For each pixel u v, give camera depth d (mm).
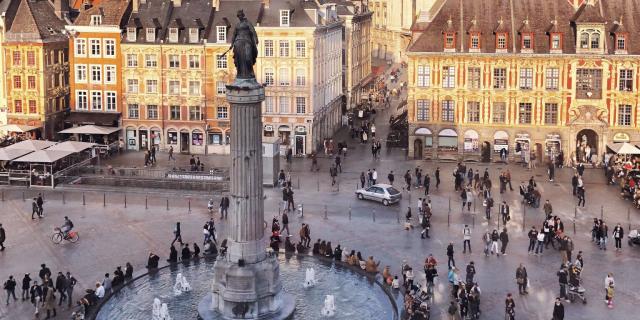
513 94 106812
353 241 74250
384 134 130000
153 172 98062
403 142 119875
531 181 87438
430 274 61500
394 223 80312
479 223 80188
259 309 54438
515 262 68625
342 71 144625
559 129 106500
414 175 101000
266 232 76562
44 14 121812
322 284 61031
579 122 105500
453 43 107312
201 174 95688
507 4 108812
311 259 66000
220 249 63031
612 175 95688
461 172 96188
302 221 80812
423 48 108125
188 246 68938
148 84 115375
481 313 57562
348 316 55312
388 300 57625
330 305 55500
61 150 96375
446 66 107938
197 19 113875
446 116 109188
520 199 89375
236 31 53625
